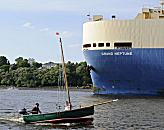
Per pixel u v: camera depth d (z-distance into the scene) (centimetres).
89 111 5109
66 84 5472
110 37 10162
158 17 10512
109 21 10156
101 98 9688
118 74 10231
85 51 10656
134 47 9994
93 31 10412
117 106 7700
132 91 10225
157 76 9962
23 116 5166
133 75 10119
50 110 7350
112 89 10438
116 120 5559
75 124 5053
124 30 10056
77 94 14325
